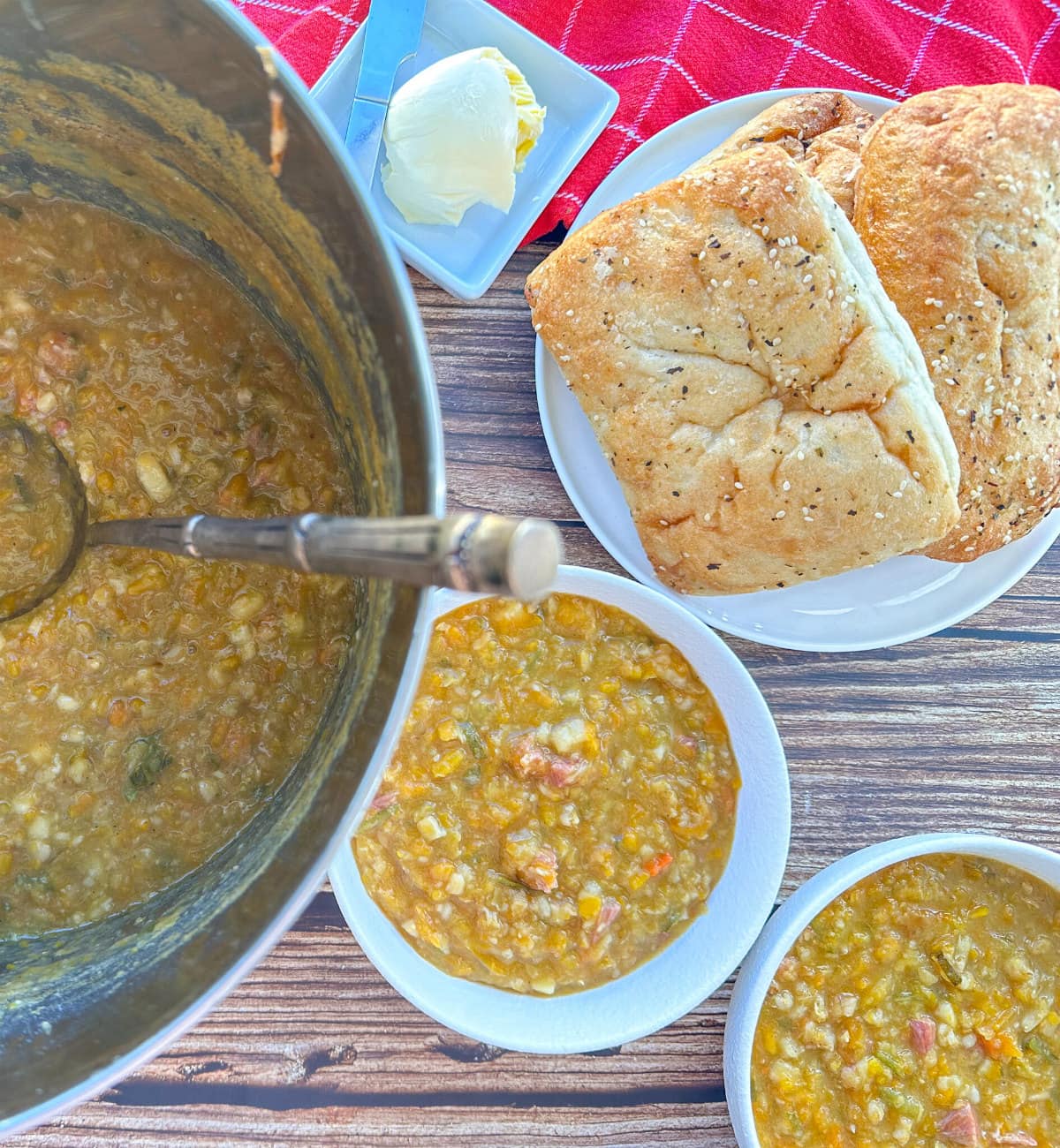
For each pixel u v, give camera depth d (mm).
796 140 394
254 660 320
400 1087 388
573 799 385
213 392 327
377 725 244
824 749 408
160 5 249
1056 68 434
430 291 404
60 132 307
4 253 325
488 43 401
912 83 423
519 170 402
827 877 362
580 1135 391
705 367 366
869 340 356
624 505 396
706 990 359
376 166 393
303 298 299
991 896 401
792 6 417
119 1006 270
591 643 390
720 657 370
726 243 357
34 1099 248
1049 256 365
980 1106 392
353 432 298
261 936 238
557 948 374
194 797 315
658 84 416
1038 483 380
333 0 403
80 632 319
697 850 385
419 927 373
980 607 398
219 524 236
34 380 324
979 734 410
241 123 266
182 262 330
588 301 370
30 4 263
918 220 365
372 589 284
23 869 312
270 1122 384
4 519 321
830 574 379
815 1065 392
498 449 403
